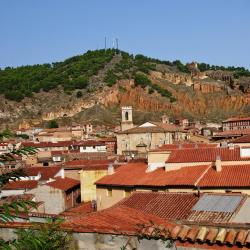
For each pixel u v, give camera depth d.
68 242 16.31
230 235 14.83
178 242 15.38
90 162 77.81
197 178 45.59
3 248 11.20
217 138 138.38
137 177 51.94
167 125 156.50
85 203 60.50
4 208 11.52
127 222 18.38
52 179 66.56
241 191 42.59
